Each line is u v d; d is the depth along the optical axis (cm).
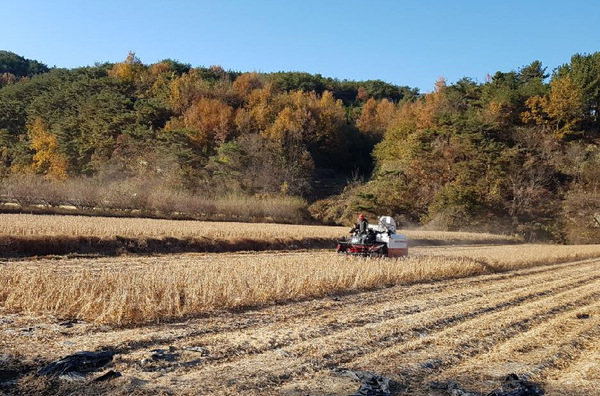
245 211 4659
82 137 7644
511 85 7819
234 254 2264
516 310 1173
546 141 6469
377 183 6506
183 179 5953
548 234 5444
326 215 6088
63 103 9350
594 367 759
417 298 1285
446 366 744
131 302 923
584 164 6106
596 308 1244
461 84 8244
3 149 7862
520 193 5791
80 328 834
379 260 1769
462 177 5984
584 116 7069
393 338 875
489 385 668
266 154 7244
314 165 8100
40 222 2330
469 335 916
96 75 10956
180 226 2828
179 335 825
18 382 601
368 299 1231
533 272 2045
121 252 2023
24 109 9306
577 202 5412
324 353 767
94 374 638
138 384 611
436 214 5706
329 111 8731
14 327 825
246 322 938
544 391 659
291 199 5550
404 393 632
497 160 5894
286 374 671
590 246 4028
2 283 1055
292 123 8119
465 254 2608
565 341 902
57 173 6825
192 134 7438
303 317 1005
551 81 7469
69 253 1897
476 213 5669
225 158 6844
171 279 1136
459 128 6519
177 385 613
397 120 8900
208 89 9244
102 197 3919
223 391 601
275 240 2722
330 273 1380
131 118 7956
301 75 12056
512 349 841
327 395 607
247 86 9738
